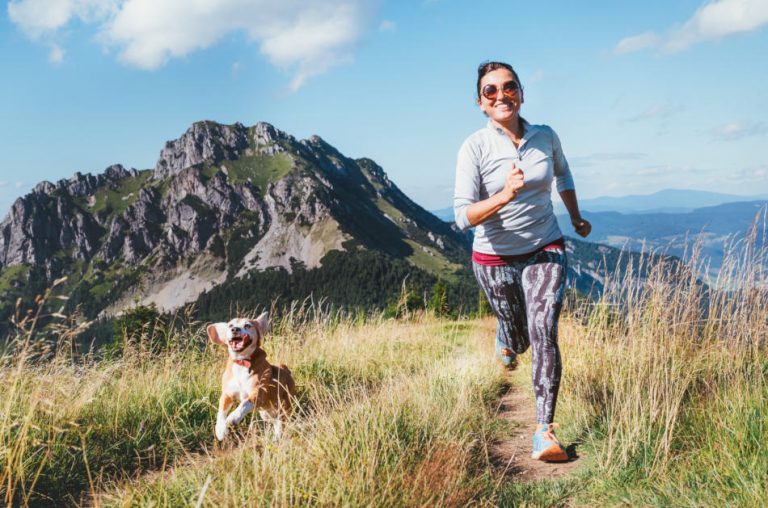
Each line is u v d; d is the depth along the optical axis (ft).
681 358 14.66
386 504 8.66
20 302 11.46
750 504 7.89
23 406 13.16
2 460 11.11
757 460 8.93
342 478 9.24
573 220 14.71
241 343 12.75
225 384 13.32
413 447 11.12
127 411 14.80
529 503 9.20
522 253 12.34
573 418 13.42
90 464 12.39
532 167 11.96
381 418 11.59
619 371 14.21
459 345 32.09
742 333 14.60
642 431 10.92
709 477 8.98
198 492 9.53
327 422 11.76
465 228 12.00
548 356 11.44
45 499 10.91
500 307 13.10
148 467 12.82
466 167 12.23
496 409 16.03
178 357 20.68
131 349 19.16
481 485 9.86
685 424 11.38
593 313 18.13
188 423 14.84
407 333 31.86
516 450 12.35
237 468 10.18
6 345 12.66
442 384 17.22
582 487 9.73
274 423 13.57
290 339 23.40
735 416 10.42
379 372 22.31
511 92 11.76
